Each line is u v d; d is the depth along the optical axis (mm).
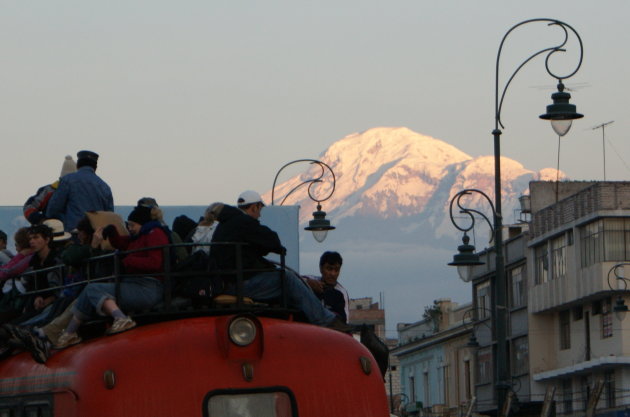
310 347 15273
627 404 93250
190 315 15273
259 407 14867
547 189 116000
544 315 107438
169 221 31875
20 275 18281
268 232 16094
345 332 16656
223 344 14805
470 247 50562
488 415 116000
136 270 15359
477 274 121000
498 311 45438
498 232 45500
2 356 16547
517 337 110562
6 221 30469
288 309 16031
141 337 14812
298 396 15008
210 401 14672
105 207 21266
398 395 134375
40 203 23000
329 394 15164
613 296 95688
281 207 33031
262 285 16094
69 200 20938
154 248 15297
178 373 14672
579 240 99000
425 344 142500
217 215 17188
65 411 14773
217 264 15844
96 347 14828
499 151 45312
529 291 108062
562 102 43625
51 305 17000
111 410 14453
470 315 128000
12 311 18594
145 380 14594
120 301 15281
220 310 15297
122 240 16156
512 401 50000
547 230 104812
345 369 15352
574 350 102688
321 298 19906
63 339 15508
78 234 18094
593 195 96625
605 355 97000
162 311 15203
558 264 103312
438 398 140000
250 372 14852
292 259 32875
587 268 97062
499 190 45438
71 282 17516
